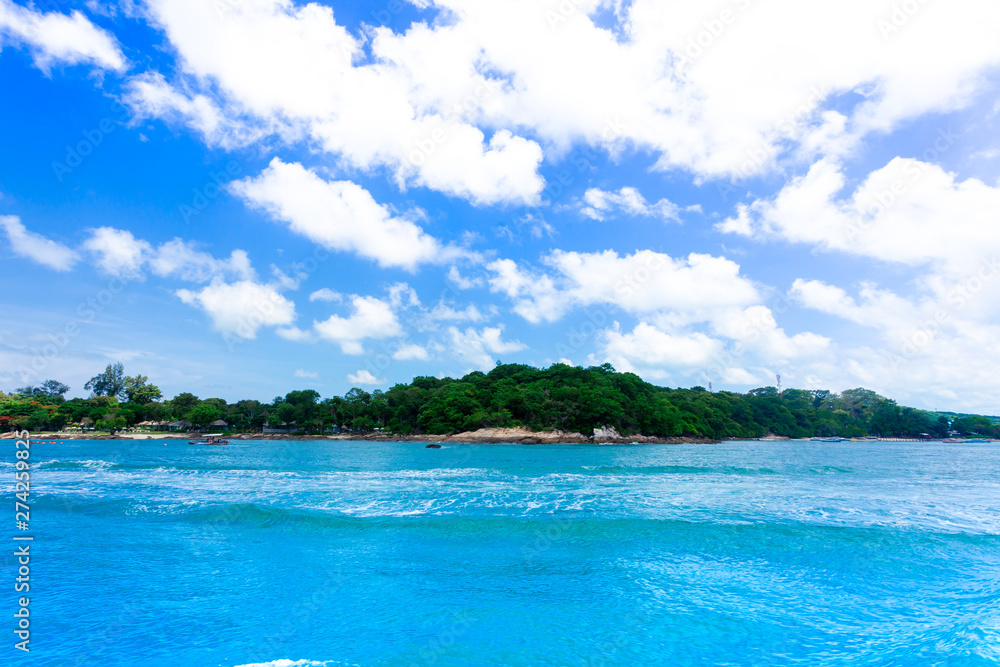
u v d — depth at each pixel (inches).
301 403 5792.3
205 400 6427.2
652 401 5575.8
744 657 333.7
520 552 575.8
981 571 510.9
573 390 5064.0
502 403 5083.7
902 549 583.8
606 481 1221.1
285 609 414.9
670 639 360.2
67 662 324.8
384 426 5585.6
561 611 410.6
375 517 736.3
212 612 408.2
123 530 672.4
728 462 2193.7
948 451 4087.1
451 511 781.3
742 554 567.8
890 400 7239.2
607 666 322.0
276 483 1130.7
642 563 537.0
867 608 416.8
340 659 330.0
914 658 317.1
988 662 298.8
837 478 1379.2
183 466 1622.8
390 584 474.9
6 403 5654.5
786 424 6550.2
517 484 1129.4
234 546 600.1
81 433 5295.3
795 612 407.5
